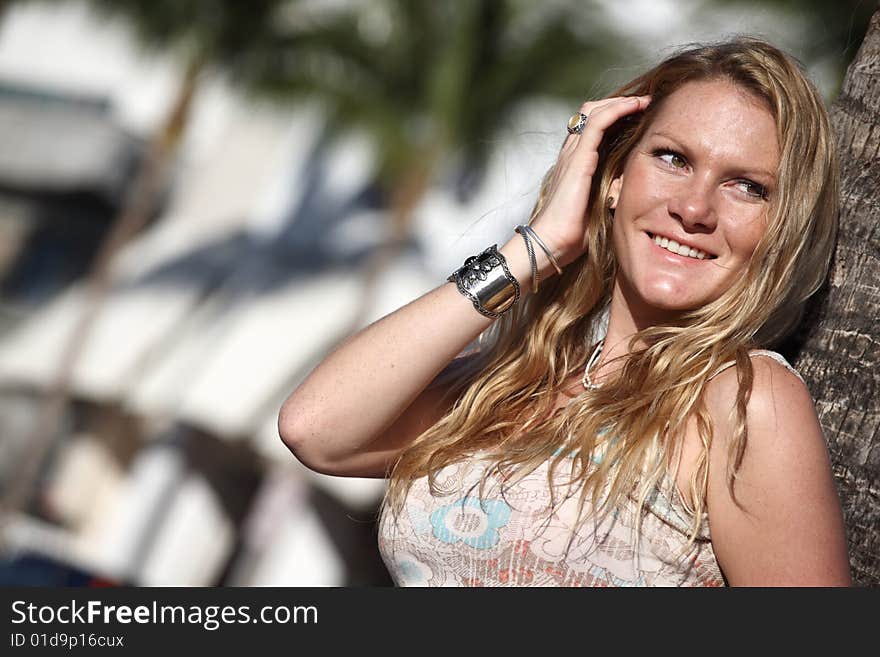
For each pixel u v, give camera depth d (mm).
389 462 2236
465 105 12859
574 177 2189
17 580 10789
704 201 1978
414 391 2129
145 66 17297
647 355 2014
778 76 1991
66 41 17531
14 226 16922
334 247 13242
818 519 1729
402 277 12602
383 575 11305
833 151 1996
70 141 17000
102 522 12102
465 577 1990
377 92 13500
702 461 1836
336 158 14383
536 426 2123
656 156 2074
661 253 2043
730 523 1799
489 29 12758
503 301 2148
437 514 2025
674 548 1846
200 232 14023
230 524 11680
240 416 11141
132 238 14781
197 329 12211
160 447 11609
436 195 13484
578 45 12617
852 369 2096
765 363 1865
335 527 11320
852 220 2123
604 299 2322
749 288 1975
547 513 1921
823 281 2125
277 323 11953
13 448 12766
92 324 12703
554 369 2250
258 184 14648
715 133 1987
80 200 17062
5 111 17328
